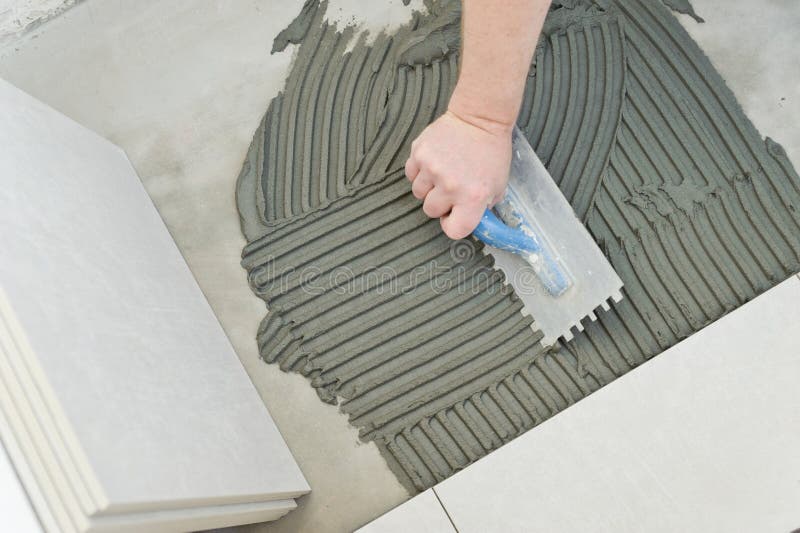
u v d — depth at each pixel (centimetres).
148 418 95
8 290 83
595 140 130
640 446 117
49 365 83
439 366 128
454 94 112
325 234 135
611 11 135
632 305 125
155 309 114
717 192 126
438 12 139
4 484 79
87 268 102
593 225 128
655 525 114
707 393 116
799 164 125
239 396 124
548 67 135
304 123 140
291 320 133
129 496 83
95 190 119
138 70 149
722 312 122
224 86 146
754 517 112
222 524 109
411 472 125
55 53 152
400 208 133
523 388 125
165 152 145
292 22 145
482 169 114
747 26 132
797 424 113
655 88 131
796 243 122
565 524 117
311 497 128
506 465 120
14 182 96
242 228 138
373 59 140
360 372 130
